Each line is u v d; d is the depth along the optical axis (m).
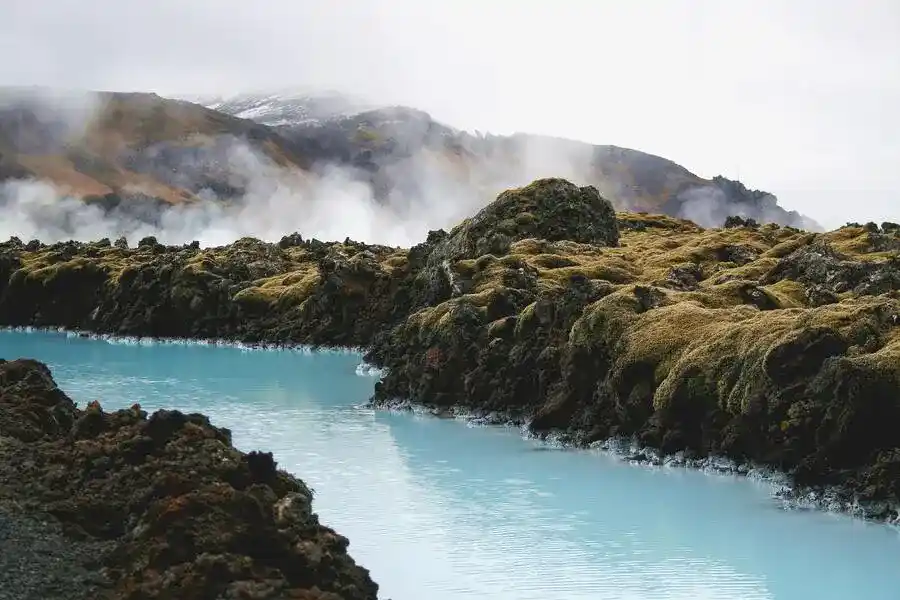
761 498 43.88
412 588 32.25
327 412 64.69
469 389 64.62
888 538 38.28
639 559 35.53
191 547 24.52
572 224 105.69
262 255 129.00
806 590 32.78
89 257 132.00
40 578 24.08
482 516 40.75
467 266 83.75
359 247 139.25
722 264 89.25
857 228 95.81
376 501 42.88
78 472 29.47
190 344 108.56
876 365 42.75
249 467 27.98
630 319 57.38
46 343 108.88
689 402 50.66
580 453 53.12
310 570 24.64
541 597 31.73
